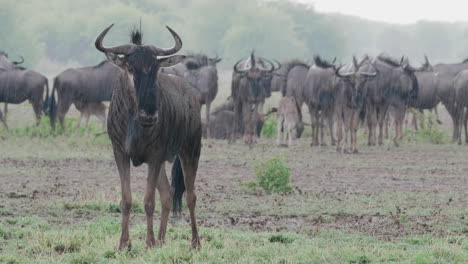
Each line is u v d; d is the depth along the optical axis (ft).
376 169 260.42
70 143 333.01
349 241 130.00
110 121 111.86
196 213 160.45
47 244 118.32
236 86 366.02
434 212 166.30
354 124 323.57
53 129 376.48
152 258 108.27
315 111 360.48
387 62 371.56
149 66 106.83
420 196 192.24
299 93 378.32
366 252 115.55
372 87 358.23
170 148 115.34
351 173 247.09
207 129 395.55
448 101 415.44
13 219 144.46
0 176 223.71
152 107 105.50
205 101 397.19
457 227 147.95
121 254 110.42
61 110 381.60
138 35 113.09
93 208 163.94
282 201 179.11
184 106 118.01
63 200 173.17
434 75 425.28
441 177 239.71
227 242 120.98
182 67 404.16
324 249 117.70
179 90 119.24
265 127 414.82
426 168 265.34
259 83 362.74
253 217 158.61
